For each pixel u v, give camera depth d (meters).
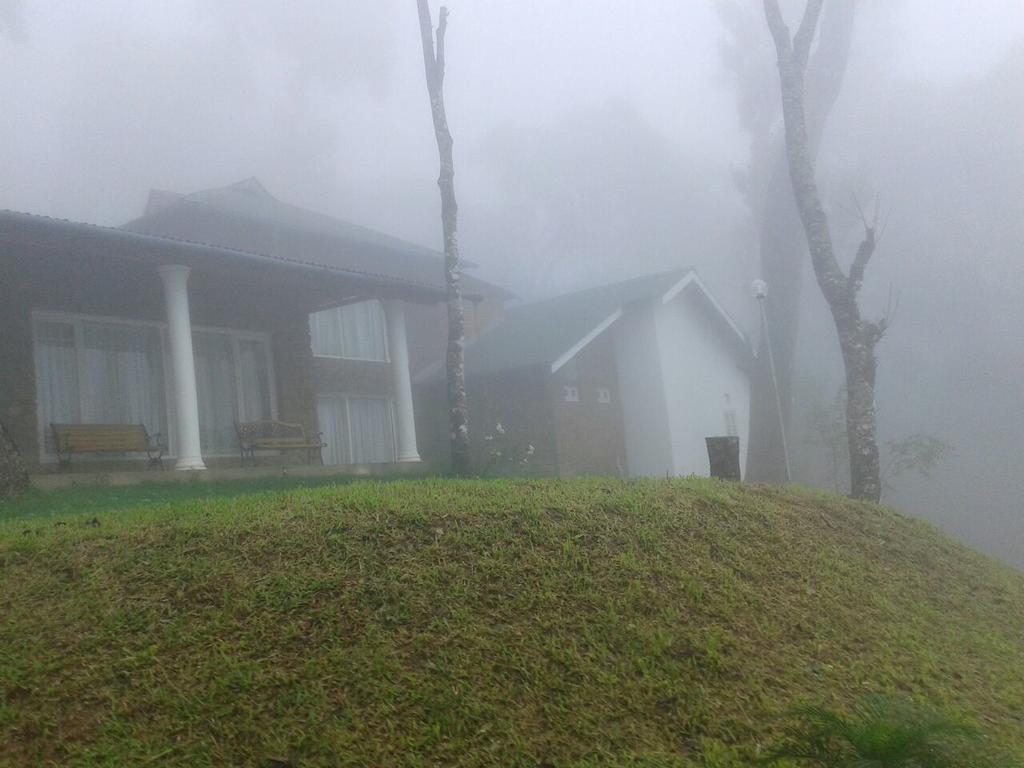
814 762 4.01
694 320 24.14
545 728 4.12
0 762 3.52
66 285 13.18
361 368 19.83
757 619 5.45
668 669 4.67
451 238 14.33
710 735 4.25
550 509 6.35
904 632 5.86
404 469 15.00
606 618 5.02
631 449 22.78
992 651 6.05
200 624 4.46
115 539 5.34
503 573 5.29
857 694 4.84
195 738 3.73
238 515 5.82
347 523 5.64
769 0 14.08
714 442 9.47
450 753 3.87
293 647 4.36
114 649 4.23
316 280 14.24
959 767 3.81
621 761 3.96
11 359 12.38
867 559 7.26
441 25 14.59
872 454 12.37
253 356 15.93
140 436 13.30
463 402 13.91
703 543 6.36
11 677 3.95
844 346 12.77
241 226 22.44
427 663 4.39
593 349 22.50
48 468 12.68
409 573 5.11
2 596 4.64
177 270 12.48
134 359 14.18
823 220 13.31
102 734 3.70
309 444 15.00
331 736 3.82
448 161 14.48
